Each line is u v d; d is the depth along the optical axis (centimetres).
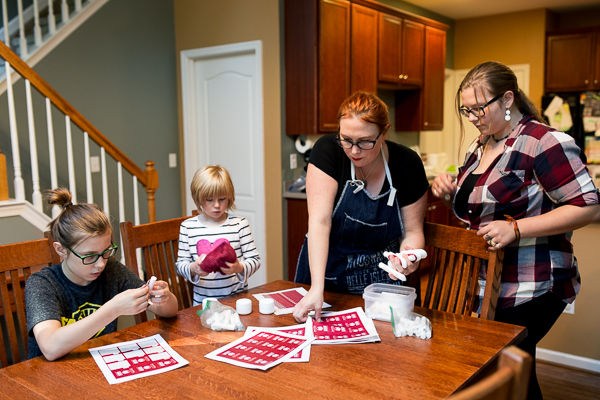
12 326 152
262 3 362
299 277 192
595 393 232
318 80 351
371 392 105
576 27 587
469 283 171
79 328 121
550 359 265
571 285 159
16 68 268
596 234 246
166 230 194
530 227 146
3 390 108
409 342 132
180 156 427
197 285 195
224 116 403
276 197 376
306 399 102
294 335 136
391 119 164
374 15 404
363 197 161
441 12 571
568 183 145
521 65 578
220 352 126
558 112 559
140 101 393
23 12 359
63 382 112
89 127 296
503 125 157
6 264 151
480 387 65
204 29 396
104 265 138
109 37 368
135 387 109
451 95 629
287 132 369
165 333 140
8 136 319
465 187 170
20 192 274
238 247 197
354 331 138
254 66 378
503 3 531
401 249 165
